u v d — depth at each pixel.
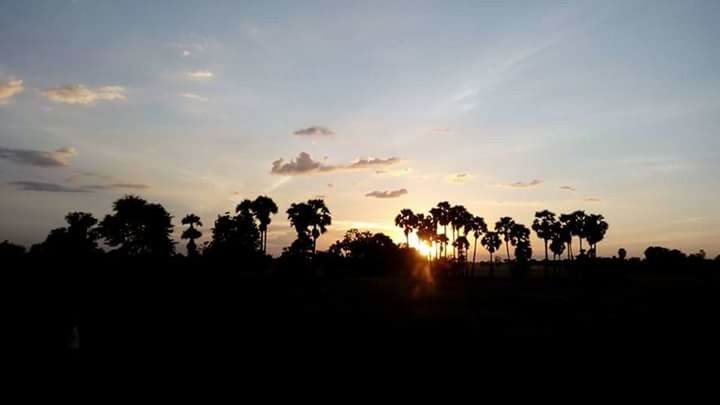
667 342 20.69
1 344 16.86
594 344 20.42
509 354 18.03
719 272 83.06
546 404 11.89
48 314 20.22
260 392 12.55
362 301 43.00
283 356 17.30
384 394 12.59
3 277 32.16
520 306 39.03
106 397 11.83
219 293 42.81
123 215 51.19
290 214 71.44
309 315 30.81
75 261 43.12
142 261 49.88
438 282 74.88
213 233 60.03
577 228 83.19
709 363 16.58
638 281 67.12
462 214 95.00
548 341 20.98
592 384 13.81
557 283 73.38
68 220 48.38
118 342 18.88
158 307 31.28
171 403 11.45
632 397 12.48
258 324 25.77
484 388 13.30
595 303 41.25
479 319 29.39
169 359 16.33
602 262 65.12
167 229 53.97
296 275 62.78
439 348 19.28
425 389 13.12
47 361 15.16
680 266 87.88
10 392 12.00
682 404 11.99
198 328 23.64
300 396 12.27
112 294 34.22
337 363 16.25
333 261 87.69
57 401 11.43
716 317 30.45
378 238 96.50
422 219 96.56
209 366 15.45
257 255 61.50
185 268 51.09
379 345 19.77
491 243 93.69
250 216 63.12
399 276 89.81
